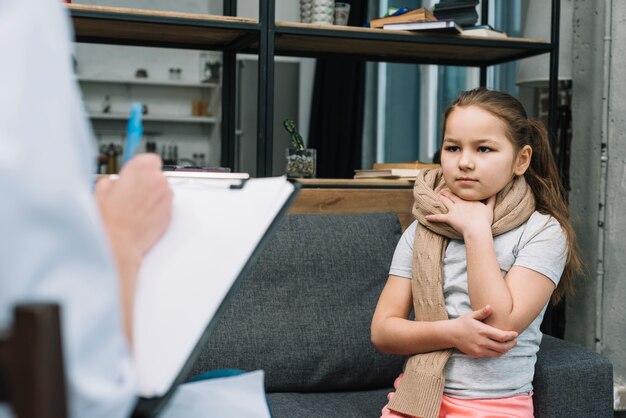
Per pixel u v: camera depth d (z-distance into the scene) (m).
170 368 0.57
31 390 0.35
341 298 1.71
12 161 0.38
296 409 1.53
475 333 1.30
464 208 1.43
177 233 0.65
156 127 6.00
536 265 1.38
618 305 2.50
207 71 5.92
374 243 1.80
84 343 0.41
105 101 5.94
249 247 0.65
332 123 4.27
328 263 1.73
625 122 2.46
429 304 1.44
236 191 0.70
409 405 1.36
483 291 1.34
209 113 6.00
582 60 2.61
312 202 2.03
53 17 0.42
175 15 2.00
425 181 1.56
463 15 2.35
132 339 0.56
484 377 1.35
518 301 1.34
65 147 0.41
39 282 0.39
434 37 2.23
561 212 1.54
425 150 3.91
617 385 2.50
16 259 0.38
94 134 5.91
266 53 2.07
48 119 0.40
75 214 0.40
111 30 2.18
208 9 5.60
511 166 1.44
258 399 0.73
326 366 1.65
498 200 1.48
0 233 0.38
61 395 0.36
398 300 1.53
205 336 0.60
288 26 2.10
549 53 2.59
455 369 1.38
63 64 0.42
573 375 1.39
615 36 2.47
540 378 1.39
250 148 4.53
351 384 1.69
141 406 0.55
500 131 1.42
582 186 2.62
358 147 4.20
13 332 0.35
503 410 1.33
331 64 4.26
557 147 2.67
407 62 2.71
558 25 2.38
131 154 0.68
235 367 1.60
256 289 1.67
